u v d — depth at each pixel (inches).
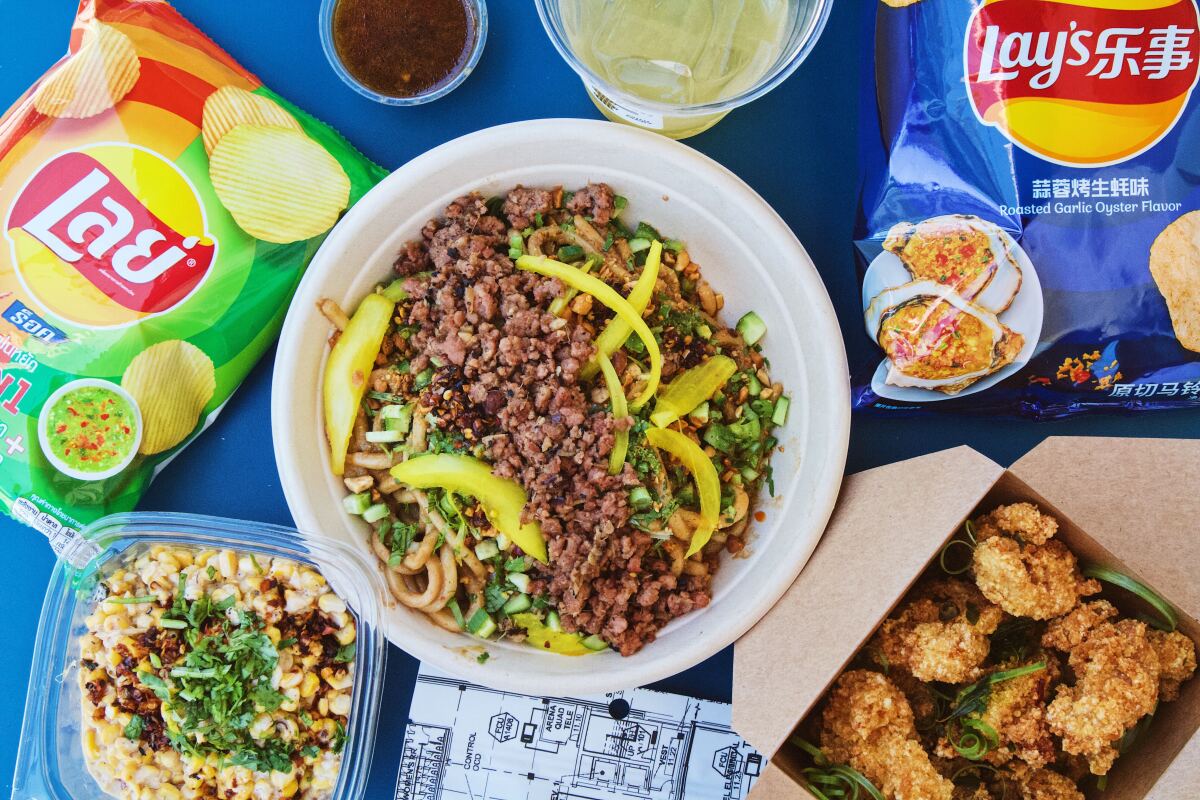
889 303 19.8
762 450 20.5
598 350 19.3
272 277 20.9
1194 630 18.4
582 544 19.2
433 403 19.3
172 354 20.5
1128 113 19.1
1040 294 19.4
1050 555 18.6
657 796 21.0
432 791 21.0
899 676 19.5
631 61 18.9
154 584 19.6
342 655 19.7
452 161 19.3
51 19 21.2
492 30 21.5
